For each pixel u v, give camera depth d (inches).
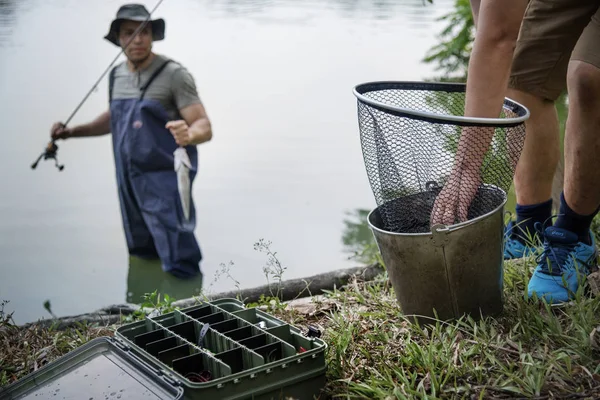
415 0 476.4
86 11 418.6
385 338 105.0
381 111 101.6
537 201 129.0
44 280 251.0
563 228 113.4
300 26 490.3
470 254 100.8
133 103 268.2
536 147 125.1
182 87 268.2
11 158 350.0
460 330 102.6
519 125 102.7
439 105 122.9
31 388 90.5
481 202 105.7
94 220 292.0
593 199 110.3
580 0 115.3
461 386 89.7
